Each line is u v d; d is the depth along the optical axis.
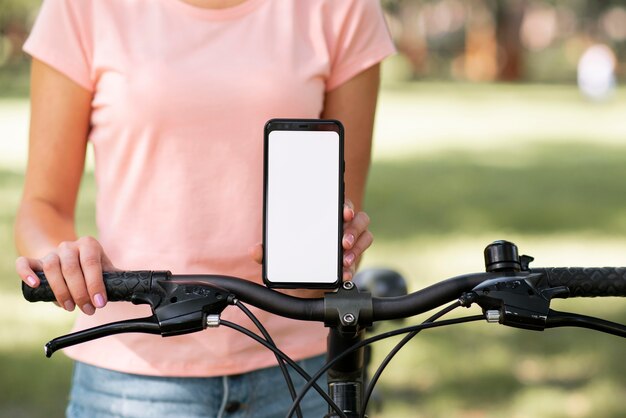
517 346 7.09
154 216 2.53
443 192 14.37
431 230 11.25
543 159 18.64
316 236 1.97
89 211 11.48
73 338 1.94
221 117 2.51
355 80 2.71
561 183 15.54
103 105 2.54
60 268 2.02
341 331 1.99
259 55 2.56
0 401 5.98
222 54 2.54
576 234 11.18
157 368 2.54
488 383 6.38
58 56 2.52
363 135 2.74
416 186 14.93
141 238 2.54
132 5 2.55
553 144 21.16
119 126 2.52
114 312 2.57
